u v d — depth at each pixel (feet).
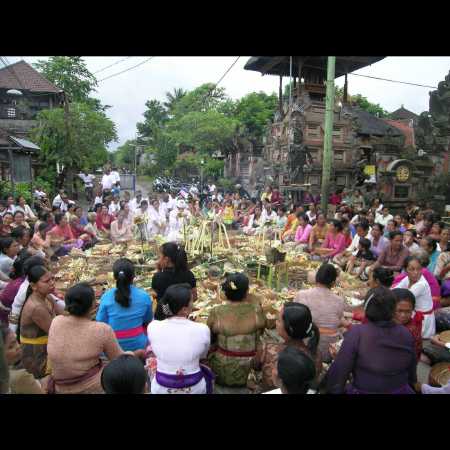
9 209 37.42
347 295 18.60
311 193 57.98
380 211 34.30
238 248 27.07
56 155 66.44
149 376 10.82
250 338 10.50
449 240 21.48
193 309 15.76
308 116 60.03
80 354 8.93
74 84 103.45
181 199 41.60
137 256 23.57
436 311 16.06
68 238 27.91
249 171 92.12
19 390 7.62
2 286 16.60
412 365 8.82
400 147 68.33
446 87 61.41
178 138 106.93
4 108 89.20
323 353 11.60
